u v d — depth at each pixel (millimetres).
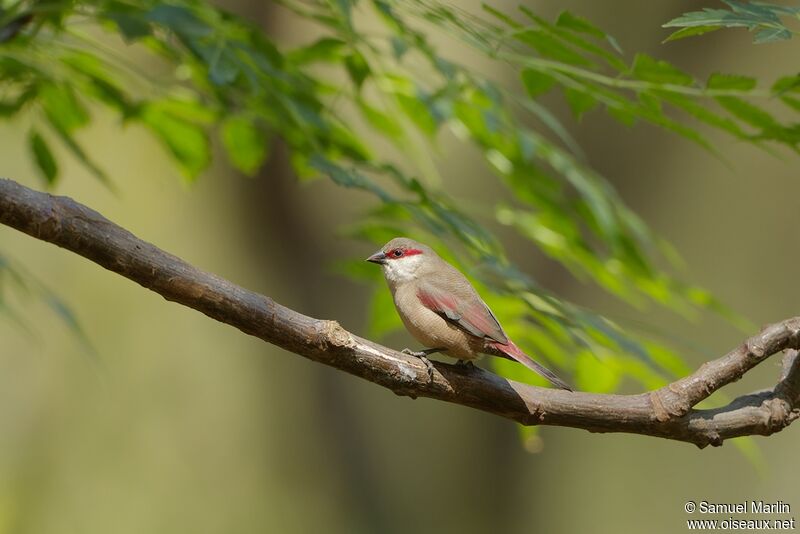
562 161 7145
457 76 6750
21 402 13672
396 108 7238
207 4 6527
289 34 12750
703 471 13977
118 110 7191
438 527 14195
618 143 13969
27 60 6586
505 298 6816
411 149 7359
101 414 13836
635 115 6199
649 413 5281
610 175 14031
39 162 7316
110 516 13445
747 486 13680
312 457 14289
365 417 14578
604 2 13422
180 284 4645
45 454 13555
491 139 7164
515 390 5336
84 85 6984
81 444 13695
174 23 5668
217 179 14031
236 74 5938
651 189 14125
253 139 7668
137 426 13906
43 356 13789
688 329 13875
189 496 13766
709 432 5297
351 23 6176
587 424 5363
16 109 7086
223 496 13852
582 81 6027
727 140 13992
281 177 14078
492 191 13789
